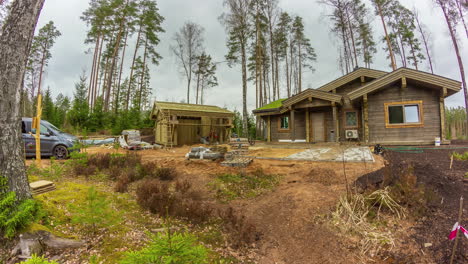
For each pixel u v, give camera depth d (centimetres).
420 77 1111
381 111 1260
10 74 315
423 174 493
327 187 564
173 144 1694
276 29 3009
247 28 2116
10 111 313
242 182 662
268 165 854
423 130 1168
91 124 2236
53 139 930
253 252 348
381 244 317
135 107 2536
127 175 653
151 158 1048
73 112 2164
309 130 1579
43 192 433
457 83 1045
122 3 2764
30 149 876
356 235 349
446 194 409
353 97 1267
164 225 397
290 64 3597
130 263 182
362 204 403
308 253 336
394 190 412
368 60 2778
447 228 310
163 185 536
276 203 518
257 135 2800
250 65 3086
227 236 387
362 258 303
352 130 1345
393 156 731
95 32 2800
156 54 3198
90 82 2984
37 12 348
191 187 620
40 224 305
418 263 268
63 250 289
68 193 453
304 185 602
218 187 623
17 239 273
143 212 444
